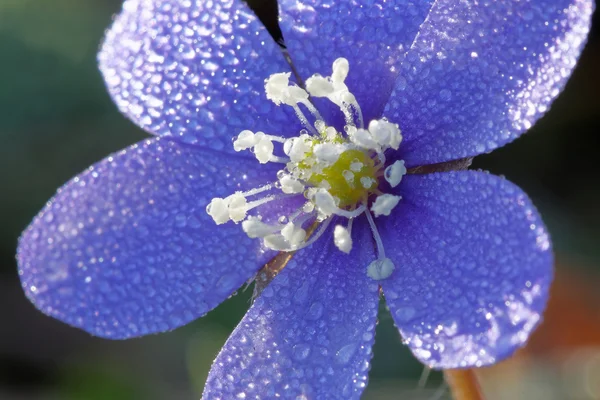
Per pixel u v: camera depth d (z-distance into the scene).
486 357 0.08
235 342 0.09
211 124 0.09
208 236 0.09
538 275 0.08
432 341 0.08
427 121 0.09
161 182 0.09
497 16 0.08
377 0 0.09
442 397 0.11
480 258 0.08
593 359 0.11
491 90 0.08
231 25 0.09
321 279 0.09
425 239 0.08
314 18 0.09
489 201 0.08
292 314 0.09
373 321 0.08
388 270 0.08
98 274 0.09
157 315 0.09
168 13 0.09
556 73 0.08
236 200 0.09
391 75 0.09
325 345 0.08
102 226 0.09
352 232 0.09
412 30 0.09
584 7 0.08
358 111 0.09
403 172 0.09
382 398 0.11
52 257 0.09
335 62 0.09
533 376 0.11
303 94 0.09
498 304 0.08
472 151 0.08
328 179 0.09
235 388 0.08
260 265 0.09
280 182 0.09
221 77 0.09
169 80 0.09
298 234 0.09
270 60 0.09
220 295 0.09
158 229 0.09
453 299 0.08
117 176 0.09
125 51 0.09
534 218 0.08
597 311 0.11
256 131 0.09
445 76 0.08
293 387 0.08
